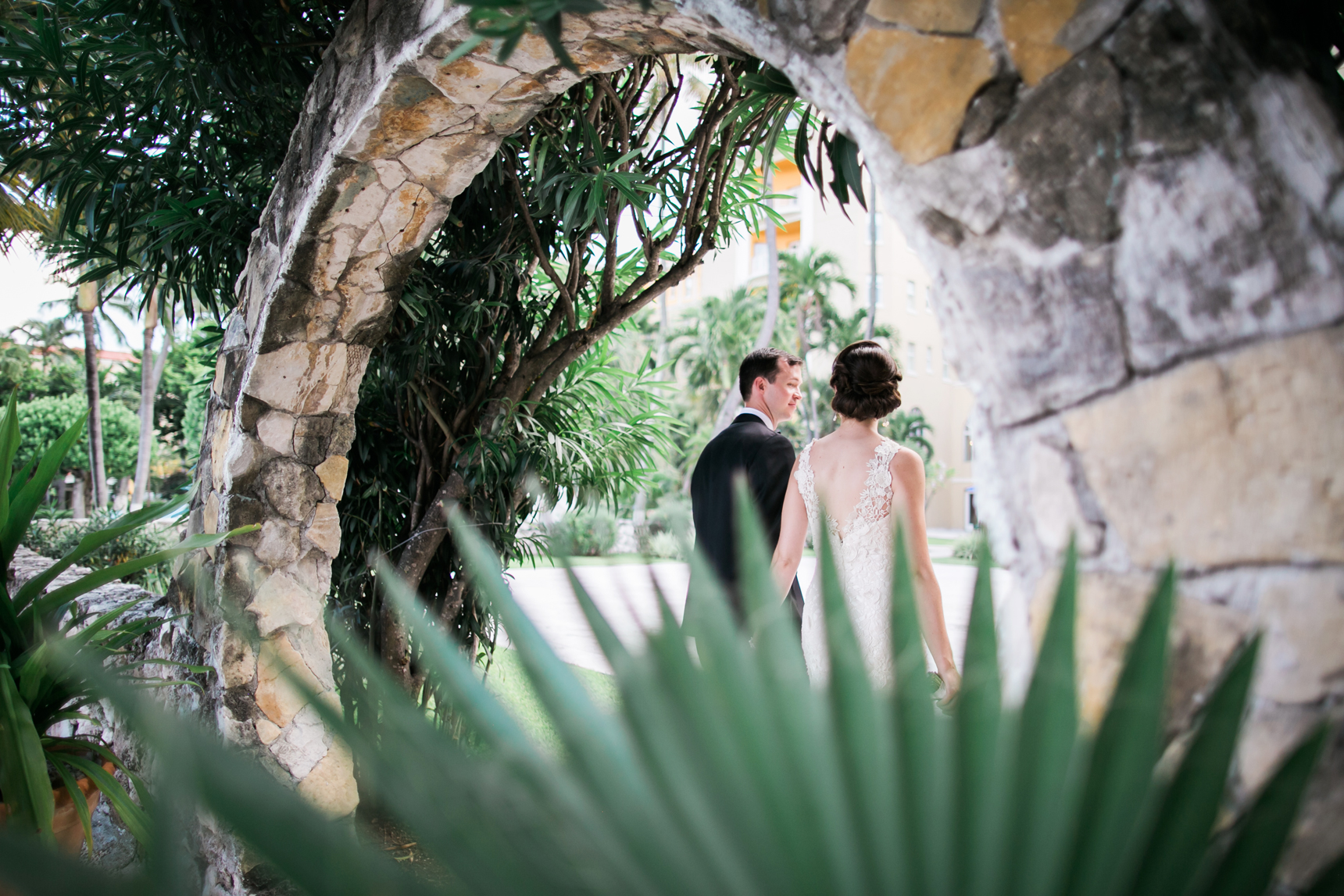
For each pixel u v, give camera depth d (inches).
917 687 17.4
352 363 100.1
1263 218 32.4
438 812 18.4
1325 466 30.3
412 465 130.9
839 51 44.2
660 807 18.1
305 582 98.7
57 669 76.9
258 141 118.8
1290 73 33.3
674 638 18.7
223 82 105.6
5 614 80.0
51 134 115.5
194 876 95.1
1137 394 34.4
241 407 94.0
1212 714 18.1
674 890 17.9
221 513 96.1
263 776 15.6
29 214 188.9
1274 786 18.0
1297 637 30.2
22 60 107.1
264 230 100.4
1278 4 35.0
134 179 116.4
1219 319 32.8
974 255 39.4
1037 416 37.3
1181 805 17.9
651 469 152.7
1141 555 33.8
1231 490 32.0
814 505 86.8
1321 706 29.6
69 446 85.8
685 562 20.0
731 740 18.2
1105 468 35.0
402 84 75.2
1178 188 34.0
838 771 17.4
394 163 84.4
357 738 19.2
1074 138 36.7
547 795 19.2
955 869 17.3
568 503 138.9
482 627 124.6
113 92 112.1
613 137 123.7
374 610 118.8
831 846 17.7
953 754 17.5
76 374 1216.2
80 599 133.6
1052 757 17.8
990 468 38.8
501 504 121.4
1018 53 38.5
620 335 157.9
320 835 15.6
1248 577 31.3
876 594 81.0
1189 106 34.3
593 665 161.5
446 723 98.2
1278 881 29.5
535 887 17.8
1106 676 34.1
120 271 127.3
